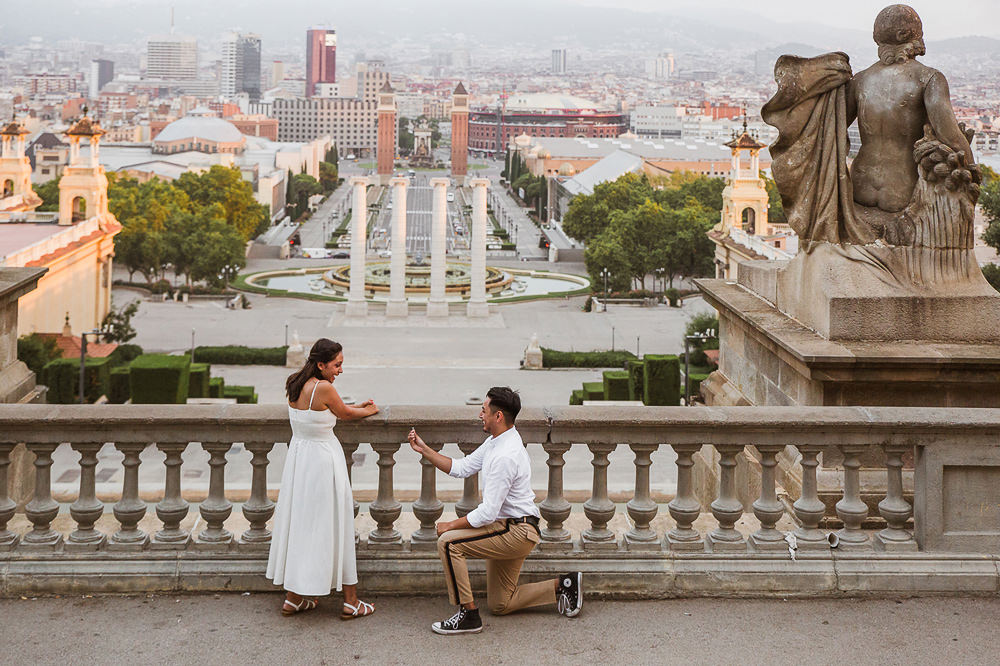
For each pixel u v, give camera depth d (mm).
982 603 13531
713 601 13641
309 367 13039
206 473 50375
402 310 151750
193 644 12320
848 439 14094
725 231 128125
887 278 16422
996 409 14148
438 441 14055
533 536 12906
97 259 121625
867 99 16562
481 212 150875
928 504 13977
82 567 13641
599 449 14047
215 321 145375
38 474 13883
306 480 12914
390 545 14031
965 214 16281
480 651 12281
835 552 14062
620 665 11977
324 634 12648
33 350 77312
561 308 163125
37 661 11867
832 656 12203
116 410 13742
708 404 21969
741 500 19078
